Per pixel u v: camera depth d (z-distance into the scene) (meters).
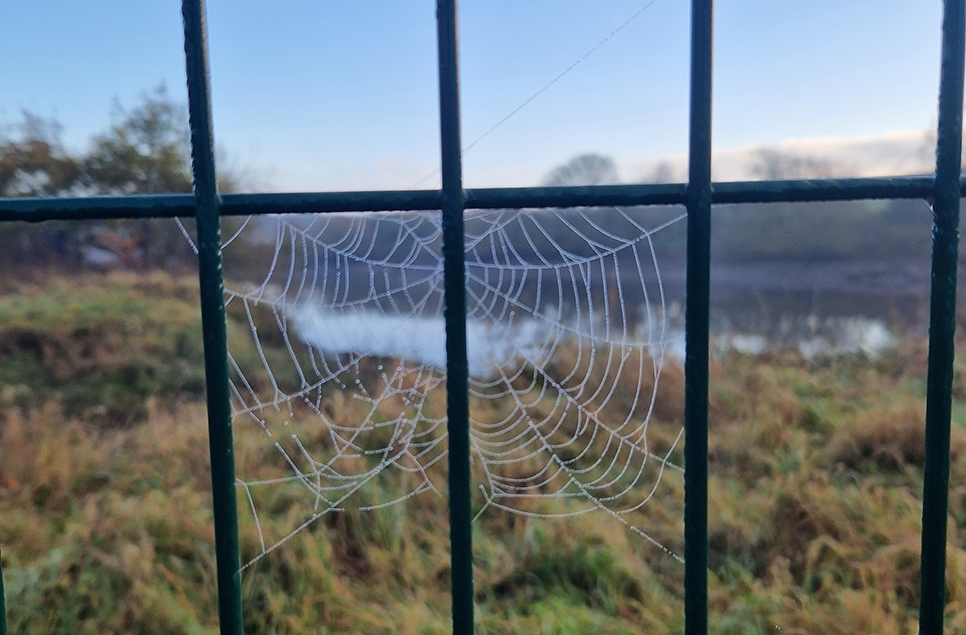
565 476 4.77
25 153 15.62
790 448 4.86
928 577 0.96
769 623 3.09
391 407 5.44
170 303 10.61
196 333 9.05
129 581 3.41
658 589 3.41
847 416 5.38
